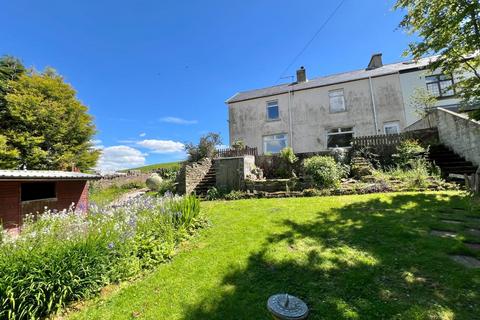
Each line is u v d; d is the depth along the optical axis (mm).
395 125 13781
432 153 9359
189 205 5980
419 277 2967
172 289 3340
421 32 7004
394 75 14102
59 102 16516
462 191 6488
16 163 13852
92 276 3439
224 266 3814
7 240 3836
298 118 15773
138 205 6203
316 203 6777
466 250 3428
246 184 9984
